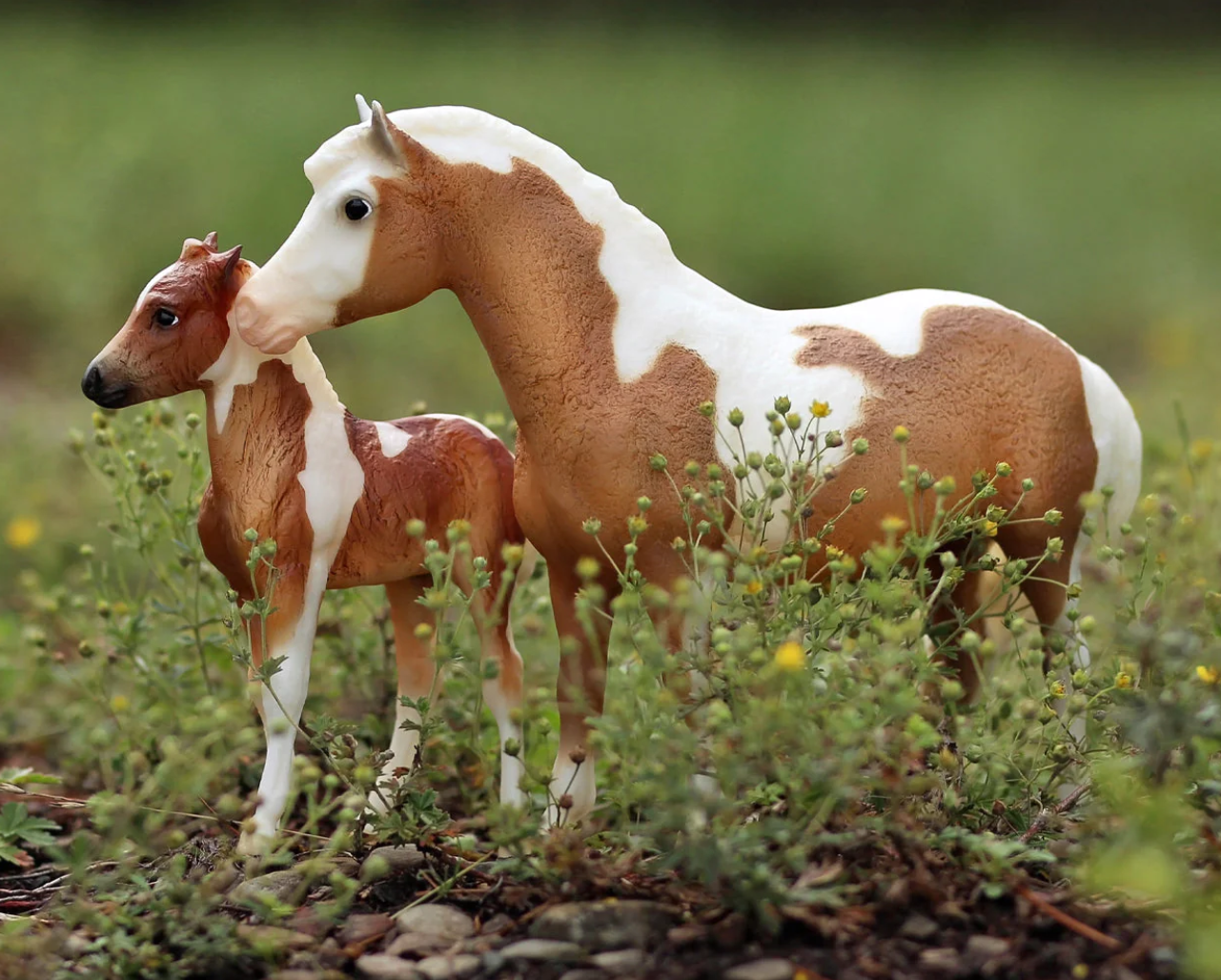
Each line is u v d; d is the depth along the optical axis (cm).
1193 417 1134
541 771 468
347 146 440
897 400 454
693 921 388
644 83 2289
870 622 418
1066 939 378
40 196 1598
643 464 443
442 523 472
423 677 500
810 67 2633
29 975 386
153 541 568
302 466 452
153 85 2016
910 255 1762
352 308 446
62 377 1311
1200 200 1964
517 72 2270
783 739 387
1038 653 425
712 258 1720
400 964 385
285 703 450
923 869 391
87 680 655
